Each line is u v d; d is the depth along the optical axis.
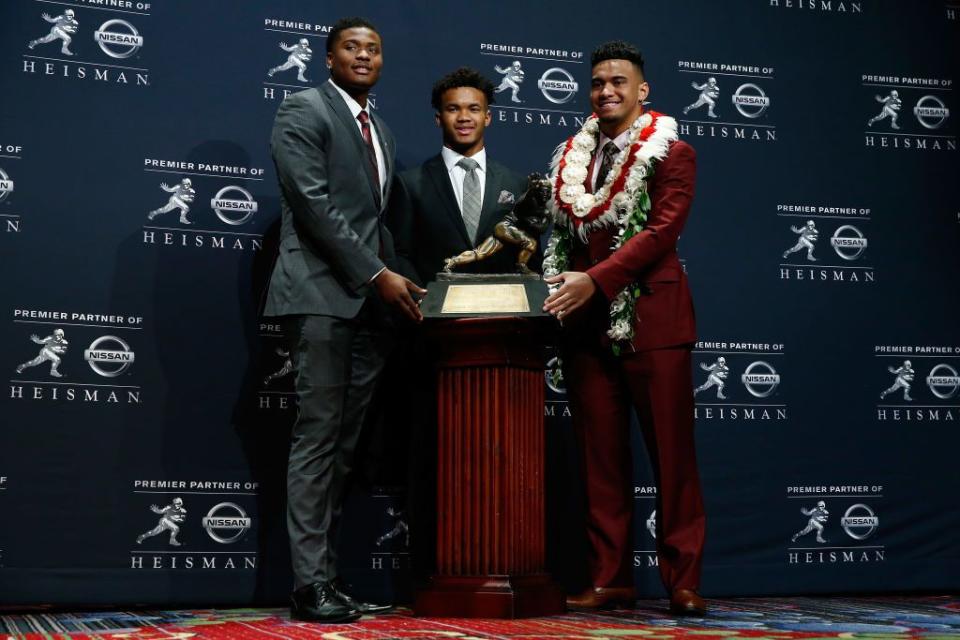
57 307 3.41
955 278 4.14
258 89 3.66
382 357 3.13
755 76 4.08
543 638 2.32
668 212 3.06
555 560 3.70
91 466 3.39
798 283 4.01
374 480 3.50
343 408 2.98
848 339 4.02
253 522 3.50
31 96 3.46
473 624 2.66
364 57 3.09
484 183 3.46
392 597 3.55
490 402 2.85
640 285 3.09
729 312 3.94
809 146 4.09
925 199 4.16
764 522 3.86
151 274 3.51
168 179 3.55
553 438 3.75
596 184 3.26
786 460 3.91
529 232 3.09
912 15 4.24
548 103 3.91
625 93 3.19
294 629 2.60
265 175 3.64
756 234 4.00
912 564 3.93
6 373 3.35
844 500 3.93
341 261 2.87
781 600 3.64
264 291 3.57
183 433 3.48
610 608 3.12
